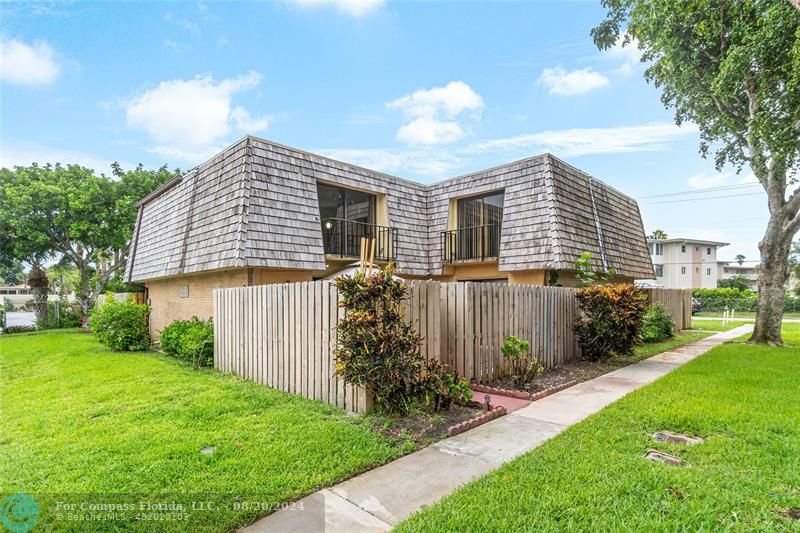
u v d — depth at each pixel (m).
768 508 2.80
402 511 2.88
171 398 5.71
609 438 4.09
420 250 12.66
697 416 4.66
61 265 24.80
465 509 2.81
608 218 12.81
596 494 2.99
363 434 4.21
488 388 6.23
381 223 12.16
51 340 13.73
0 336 16.27
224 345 7.73
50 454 3.78
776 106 8.94
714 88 9.45
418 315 5.55
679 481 3.16
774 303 11.34
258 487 3.15
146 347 10.86
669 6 9.67
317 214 9.97
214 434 4.25
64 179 20.33
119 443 4.02
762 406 5.05
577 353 9.26
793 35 8.05
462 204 12.93
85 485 3.18
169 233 11.65
